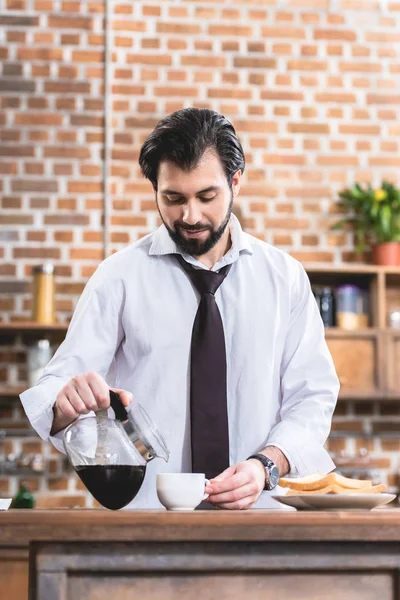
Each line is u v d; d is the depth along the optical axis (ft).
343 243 16.03
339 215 16.07
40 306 14.82
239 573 4.96
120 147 15.79
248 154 16.03
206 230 7.18
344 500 5.43
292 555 4.96
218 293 7.82
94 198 15.69
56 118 15.78
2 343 15.33
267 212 15.98
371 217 15.79
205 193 7.02
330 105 16.26
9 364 15.30
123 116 15.84
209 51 16.11
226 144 7.12
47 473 15.10
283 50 16.26
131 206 15.69
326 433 7.33
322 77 16.29
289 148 16.12
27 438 15.15
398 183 16.24
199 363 7.30
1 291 15.40
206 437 7.15
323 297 15.28
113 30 15.97
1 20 15.87
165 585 4.91
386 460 15.60
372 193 15.66
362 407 15.67
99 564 4.84
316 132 16.20
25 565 12.04
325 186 16.11
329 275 15.60
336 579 5.02
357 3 16.49
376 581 5.05
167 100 15.94
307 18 16.35
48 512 4.82
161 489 5.79
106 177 15.66
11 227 15.52
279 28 16.28
